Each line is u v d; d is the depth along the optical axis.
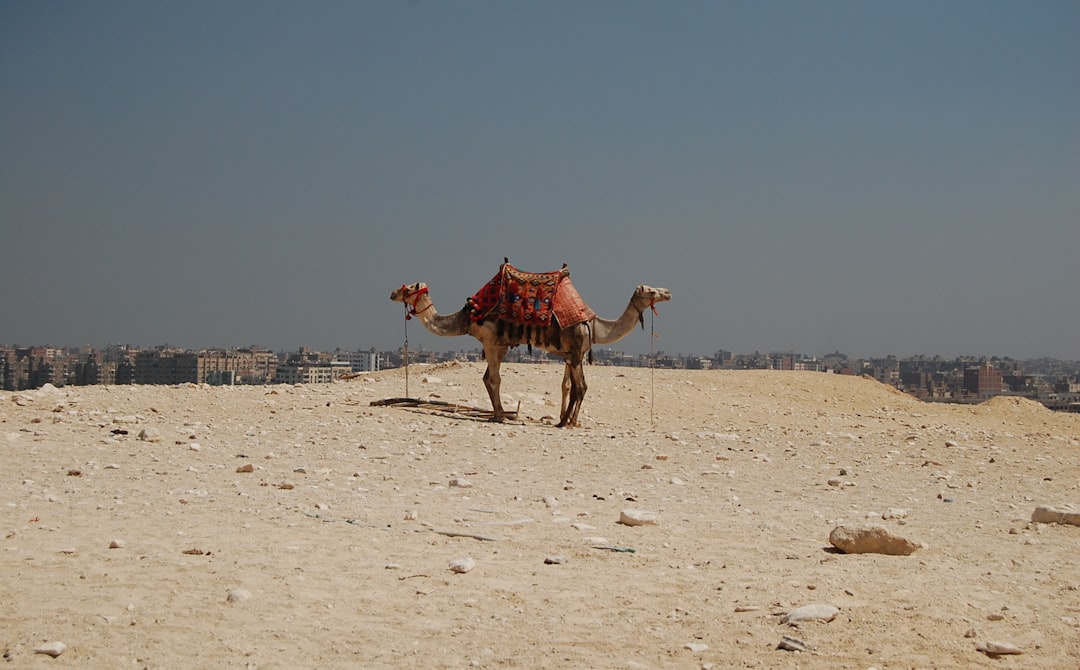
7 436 15.73
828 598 7.88
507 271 21.16
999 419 28.42
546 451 16.86
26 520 10.22
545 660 6.77
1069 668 6.56
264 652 6.87
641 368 33.34
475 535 9.95
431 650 6.93
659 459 16.23
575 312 21.00
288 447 16.05
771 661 6.71
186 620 7.39
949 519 11.26
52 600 7.73
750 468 15.71
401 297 21.56
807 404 28.73
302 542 9.51
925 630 7.13
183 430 17.44
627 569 8.84
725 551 9.54
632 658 6.80
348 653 6.87
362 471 13.98
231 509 10.95
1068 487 14.28
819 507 12.15
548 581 8.44
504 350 21.55
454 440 17.66
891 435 21.66
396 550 9.34
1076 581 8.30
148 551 9.06
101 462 13.97
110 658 6.72
